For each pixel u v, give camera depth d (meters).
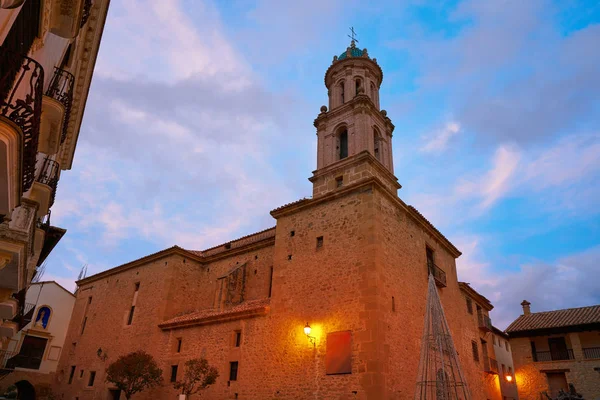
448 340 15.92
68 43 9.45
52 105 8.27
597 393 27.14
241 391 18.67
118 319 28.56
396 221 20.20
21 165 5.09
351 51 27.72
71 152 15.48
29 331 31.34
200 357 21.44
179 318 24.84
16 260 7.44
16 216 8.20
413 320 18.56
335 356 16.23
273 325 19.19
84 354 29.69
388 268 17.84
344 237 18.69
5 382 29.16
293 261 20.22
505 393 33.12
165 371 22.58
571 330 29.62
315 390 16.27
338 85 25.94
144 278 28.80
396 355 16.20
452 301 24.11
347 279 17.55
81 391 27.48
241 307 21.91
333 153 23.30
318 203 20.77
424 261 21.89
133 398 23.11
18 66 4.78
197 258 28.62
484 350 27.56
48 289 33.88
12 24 4.62
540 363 30.00
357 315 16.47
